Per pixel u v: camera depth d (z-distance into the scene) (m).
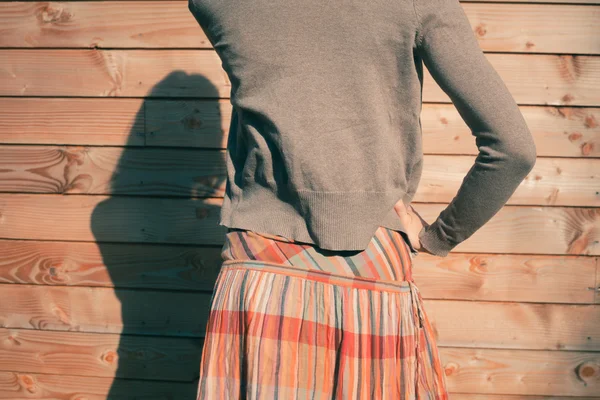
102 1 1.75
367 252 0.96
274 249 0.95
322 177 0.91
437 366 1.08
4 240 1.83
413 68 0.91
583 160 1.67
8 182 1.82
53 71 1.78
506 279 1.70
